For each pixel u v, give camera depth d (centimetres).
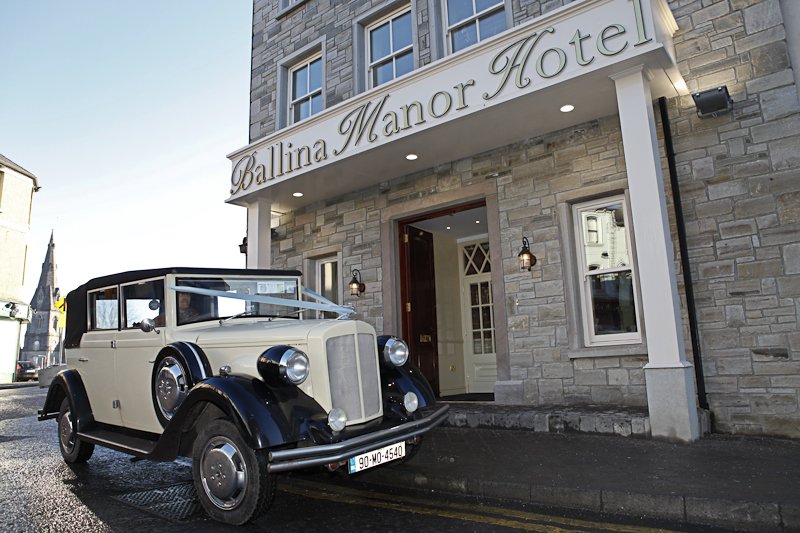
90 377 517
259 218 886
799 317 520
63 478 482
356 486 434
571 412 567
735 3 587
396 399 404
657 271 509
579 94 588
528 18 702
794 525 298
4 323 2688
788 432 511
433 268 939
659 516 330
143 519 358
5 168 2712
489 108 606
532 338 677
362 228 877
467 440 539
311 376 362
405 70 843
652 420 501
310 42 971
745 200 559
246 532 328
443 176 786
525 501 370
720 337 554
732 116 575
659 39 518
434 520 340
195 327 443
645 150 524
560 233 673
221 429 345
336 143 749
